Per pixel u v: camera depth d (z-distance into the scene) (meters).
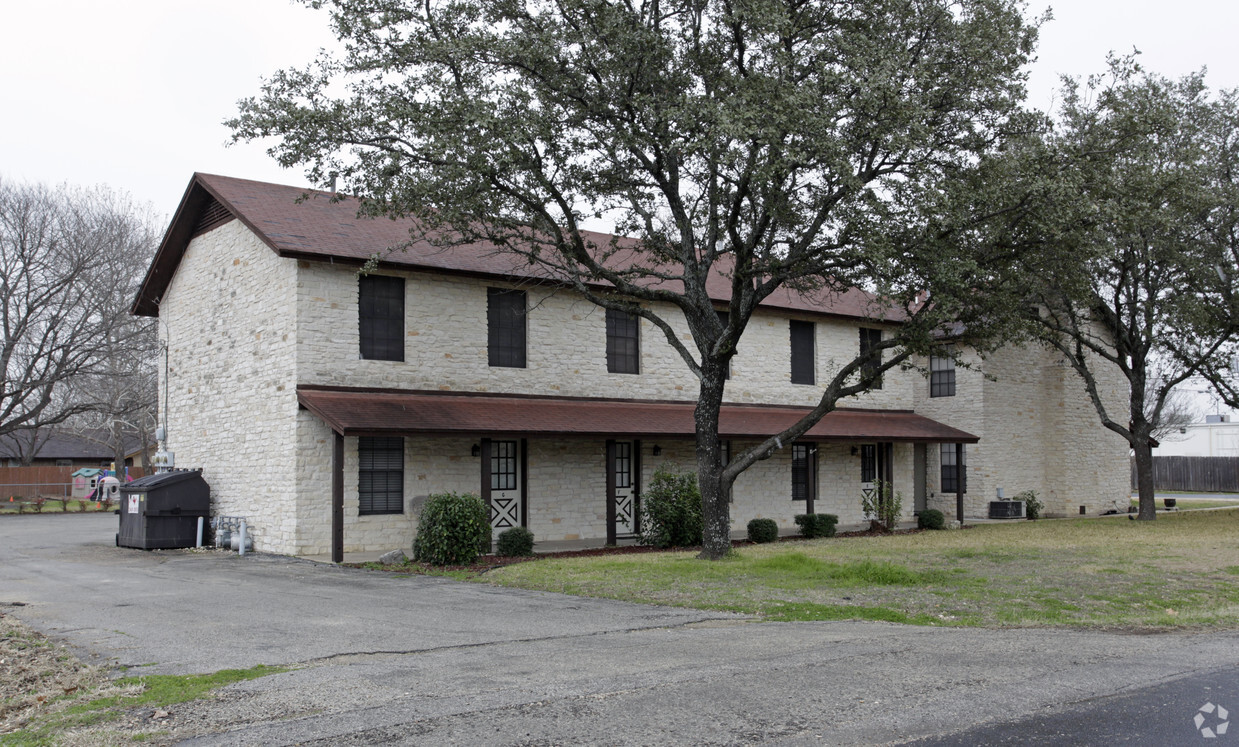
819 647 8.51
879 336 27.16
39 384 37.09
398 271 18.31
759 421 22.47
